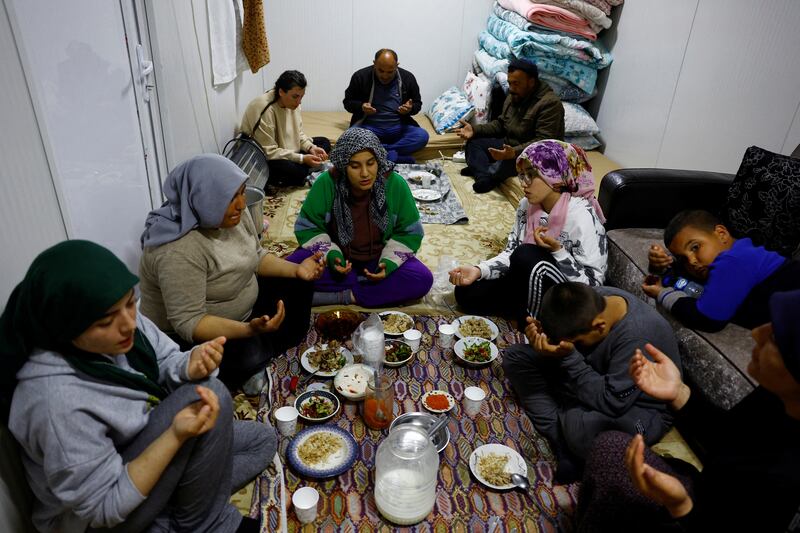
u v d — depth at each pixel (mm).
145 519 1215
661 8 3537
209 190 1646
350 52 5070
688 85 3230
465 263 2979
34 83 1541
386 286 2467
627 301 1715
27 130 1517
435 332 2354
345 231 2398
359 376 2006
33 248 1516
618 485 1281
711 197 2545
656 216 2584
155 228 1717
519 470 1679
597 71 4320
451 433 1835
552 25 4008
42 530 1235
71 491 1087
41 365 1069
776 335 859
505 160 3830
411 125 4469
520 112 3816
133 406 1212
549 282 2172
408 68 5199
